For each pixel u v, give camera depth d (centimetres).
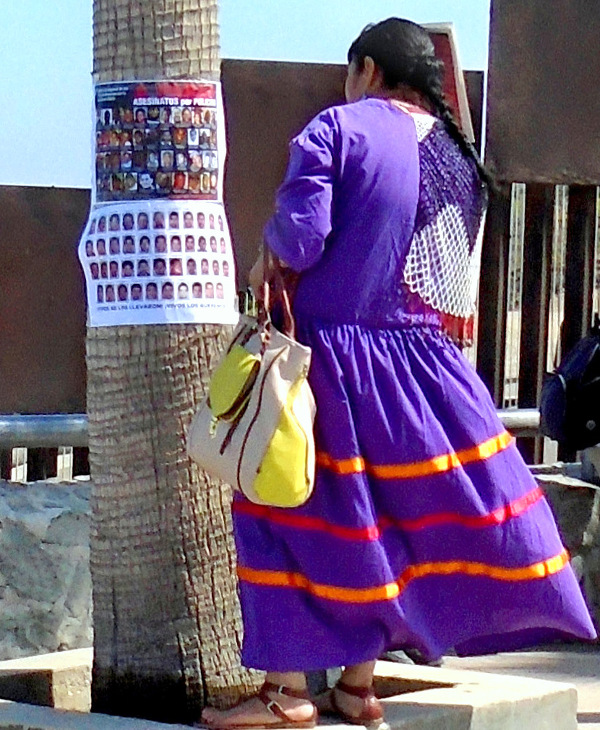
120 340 421
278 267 384
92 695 438
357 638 387
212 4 425
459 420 395
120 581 426
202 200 423
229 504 430
